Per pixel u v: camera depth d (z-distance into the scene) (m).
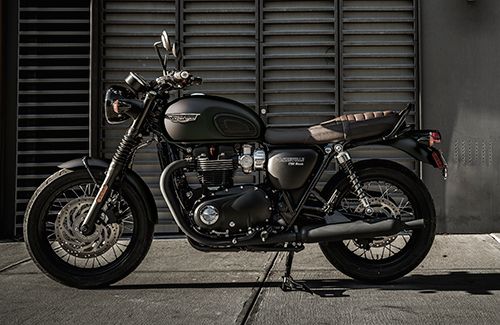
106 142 5.72
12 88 5.79
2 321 3.25
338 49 5.69
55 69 5.83
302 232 3.73
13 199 5.76
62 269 3.88
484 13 5.56
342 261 3.95
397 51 5.68
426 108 5.58
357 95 5.69
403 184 3.94
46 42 5.83
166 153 3.89
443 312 3.35
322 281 4.05
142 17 5.73
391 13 5.68
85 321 3.24
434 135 3.83
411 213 4.15
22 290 3.87
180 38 5.73
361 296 3.67
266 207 3.72
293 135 3.81
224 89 5.74
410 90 5.66
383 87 5.68
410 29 5.66
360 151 5.66
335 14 5.68
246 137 3.79
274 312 3.37
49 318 3.30
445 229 5.56
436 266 4.45
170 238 5.58
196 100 3.77
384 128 3.80
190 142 3.78
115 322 3.22
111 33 5.70
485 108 5.55
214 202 3.67
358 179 3.93
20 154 5.80
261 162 3.77
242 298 3.65
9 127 5.79
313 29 5.71
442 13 5.59
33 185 5.80
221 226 3.68
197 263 4.59
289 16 5.72
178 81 3.82
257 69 5.72
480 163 5.54
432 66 5.59
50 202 3.88
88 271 3.91
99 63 5.71
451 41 5.58
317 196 3.84
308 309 3.42
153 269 4.42
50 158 5.82
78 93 5.85
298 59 5.72
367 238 3.86
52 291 3.84
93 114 5.68
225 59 5.73
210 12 5.72
